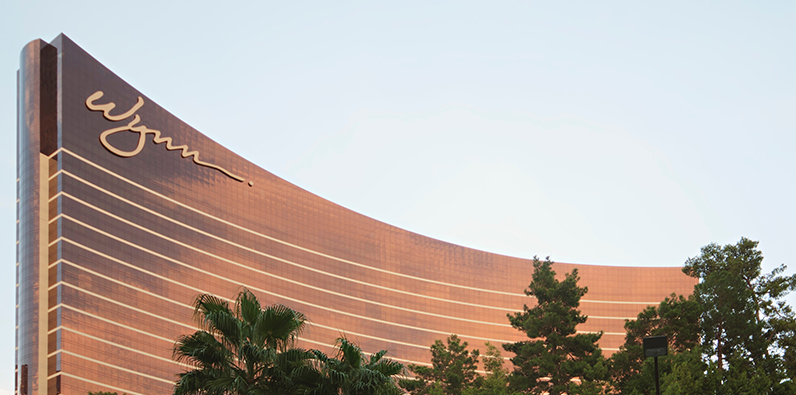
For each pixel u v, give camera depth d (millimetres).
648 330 82062
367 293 184750
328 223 184250
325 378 33656
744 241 91375
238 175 168625
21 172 136250
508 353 197125
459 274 199750
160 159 152500
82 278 130250
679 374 69875
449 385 91188
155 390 136375
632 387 73250
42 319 125500
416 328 189250
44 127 136750
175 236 150500
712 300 82438
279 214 174875
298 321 34625
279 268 170375
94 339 128750
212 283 155000
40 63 140500
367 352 179250
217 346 33406
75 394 122625
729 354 81500
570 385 77125
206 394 32531
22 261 130000
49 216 132000
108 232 137750
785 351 82438
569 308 90375
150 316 140000
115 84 148500
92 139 140500
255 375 34062
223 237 160750
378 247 191000
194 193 157625
